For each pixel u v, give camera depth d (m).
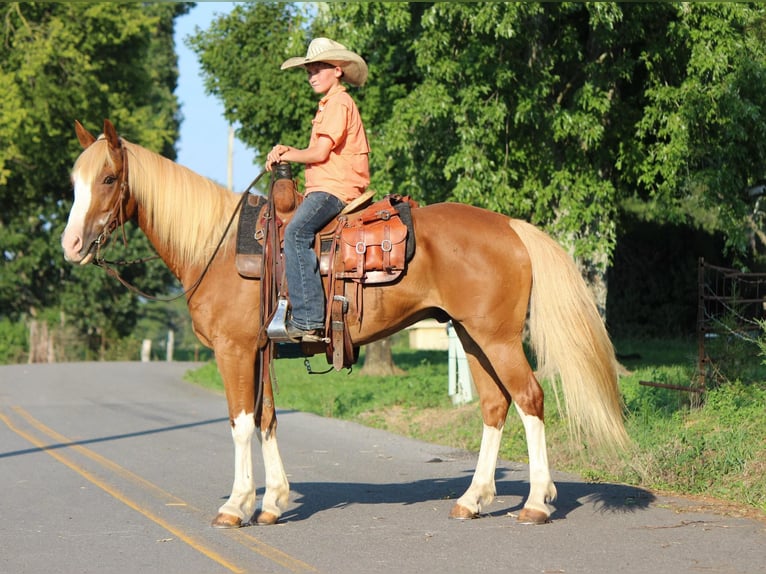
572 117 14.50
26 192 40.22
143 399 19.70
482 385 7.87
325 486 9.55
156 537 7.33
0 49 37.41
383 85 18.27
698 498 8.54
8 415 16.52
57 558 6.72
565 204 15.06
